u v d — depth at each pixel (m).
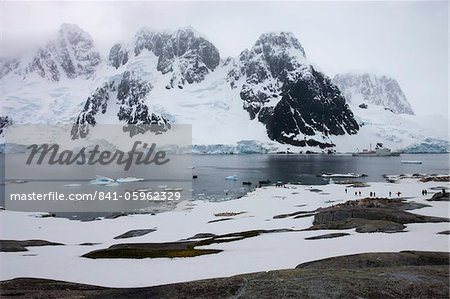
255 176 174.12
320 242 46.81
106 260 45.84
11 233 71.00
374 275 29.31
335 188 124.69
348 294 25.91
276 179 160.25
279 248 45.34
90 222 81.62
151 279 35.50
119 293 29.20
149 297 27.77
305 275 30.02
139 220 82.00
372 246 42.00
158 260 44.12
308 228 60.75
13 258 48.84
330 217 65.19
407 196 98.12
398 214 61.34
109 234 69.31
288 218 75.12
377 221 56.41
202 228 70.25
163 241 60.53
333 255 39.00
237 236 58.09
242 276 31.12
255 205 96.44
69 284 34.66
